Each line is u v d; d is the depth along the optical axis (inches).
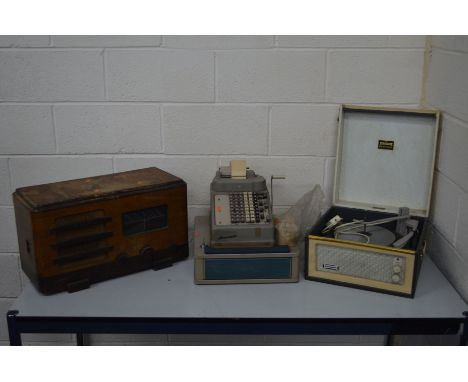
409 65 81.1
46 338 95.7
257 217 71.9
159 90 81.7
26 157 84.0
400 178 80.5
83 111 82.3
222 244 71.5
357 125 81.0
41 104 81.8
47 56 80.0
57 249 67.2
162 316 64.2
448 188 73.9
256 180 74.4
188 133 83.6
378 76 81.6
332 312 64.9
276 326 64.7
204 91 81.9
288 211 78.5
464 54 68.9
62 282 68.6
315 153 84.7
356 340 96.0
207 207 86.7
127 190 71.1
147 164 84.9
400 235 75.0
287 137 84.0
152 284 71.4
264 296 68.6
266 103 82.5
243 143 84.2
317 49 80.4
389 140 79.7
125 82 81.3
